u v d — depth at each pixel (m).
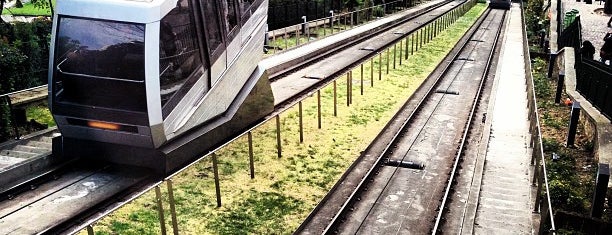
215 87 12.94
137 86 10.64
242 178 11.86
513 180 11.84
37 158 11.34
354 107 17.73
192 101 11.95
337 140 14.52
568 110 17.44
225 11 13.27
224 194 11.07
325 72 22.78
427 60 26.52
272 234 9.62
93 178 11.38
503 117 16.66
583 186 11.73
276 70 22.48
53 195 10.53
